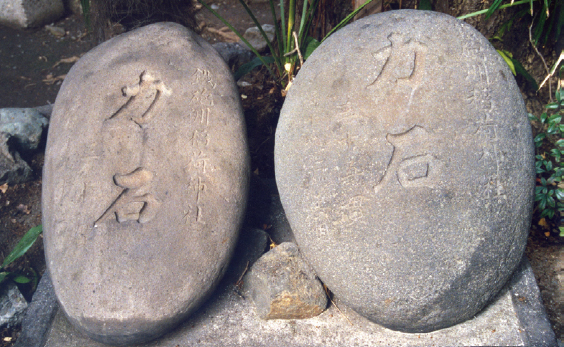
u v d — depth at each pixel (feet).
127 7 5.25
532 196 3.82
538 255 4.74
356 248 3.64
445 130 3.69
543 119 4.77
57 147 4.12
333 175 3.73
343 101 3.82
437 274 3.58
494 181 3.66
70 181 3.95
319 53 4.06
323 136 3.80
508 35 5.20
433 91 3.75
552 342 3.78
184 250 3.76
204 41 4.68
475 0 4.97
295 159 3.87
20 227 5.08
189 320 3.97
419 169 3.65
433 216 3.59
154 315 3.64
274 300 3.88
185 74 4.30
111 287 3.66
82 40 7.38
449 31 3.89
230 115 4.22
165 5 5.42
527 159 3.79
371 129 3.73
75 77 4.42
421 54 3.84
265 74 5.95
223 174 4.00
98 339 3.72
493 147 3.70
